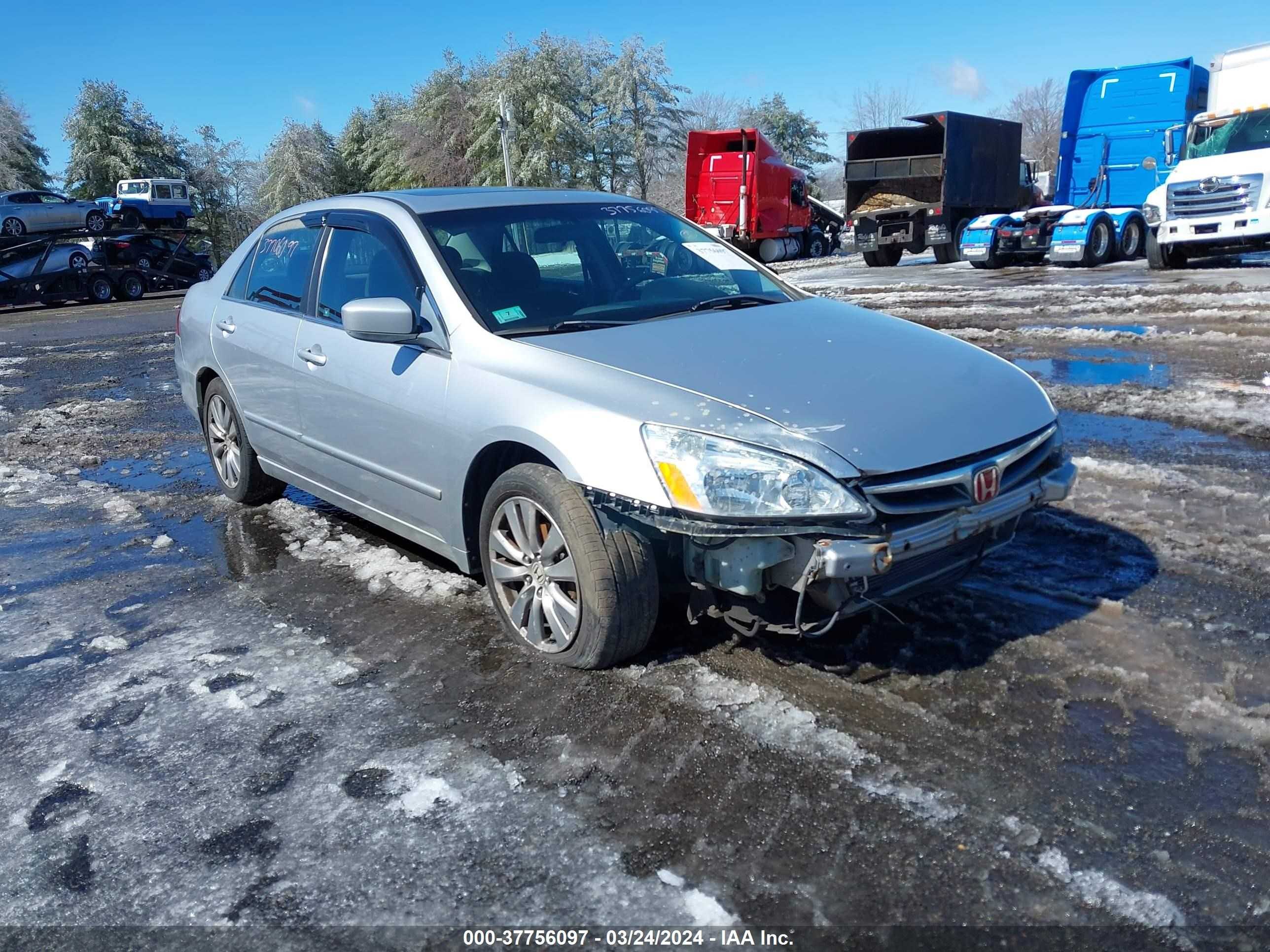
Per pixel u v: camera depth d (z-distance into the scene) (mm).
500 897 2256
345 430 4148
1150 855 2260
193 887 2354
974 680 3066
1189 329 8898
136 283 29391
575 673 3277
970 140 19719
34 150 66375
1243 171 13352
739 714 2947
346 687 3289
